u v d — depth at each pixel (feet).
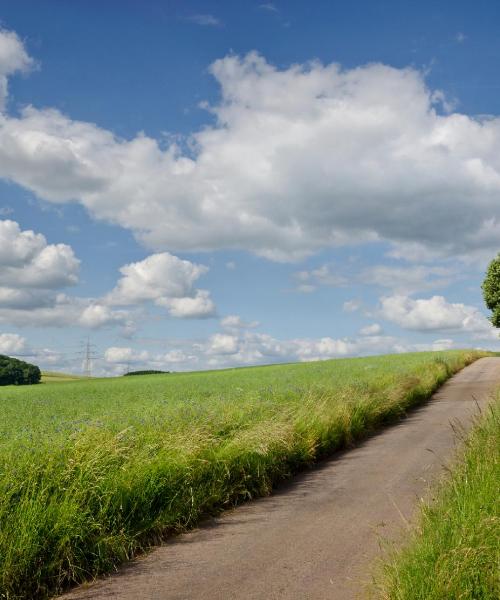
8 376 329.31
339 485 33.81
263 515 28.32
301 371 141.28
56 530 21.29
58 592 20.04
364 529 24.86
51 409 66.64
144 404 62.90
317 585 19.21
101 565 21.67
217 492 29.78
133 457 28.19
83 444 27.68
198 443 32.24
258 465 33.42
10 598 18.98
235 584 19.74
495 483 20.79
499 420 29.55
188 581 20.27
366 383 74.43
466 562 15.79
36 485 23.22
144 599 18.95
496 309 188.34
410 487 31.86
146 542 24.56
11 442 30.19
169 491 27.40
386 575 17.13
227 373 192.95
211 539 24.89
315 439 41.93
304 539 24.08
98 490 24.43
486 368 156.46
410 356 219.41
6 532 20.03
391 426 58.13
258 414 44.04
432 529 18.54
